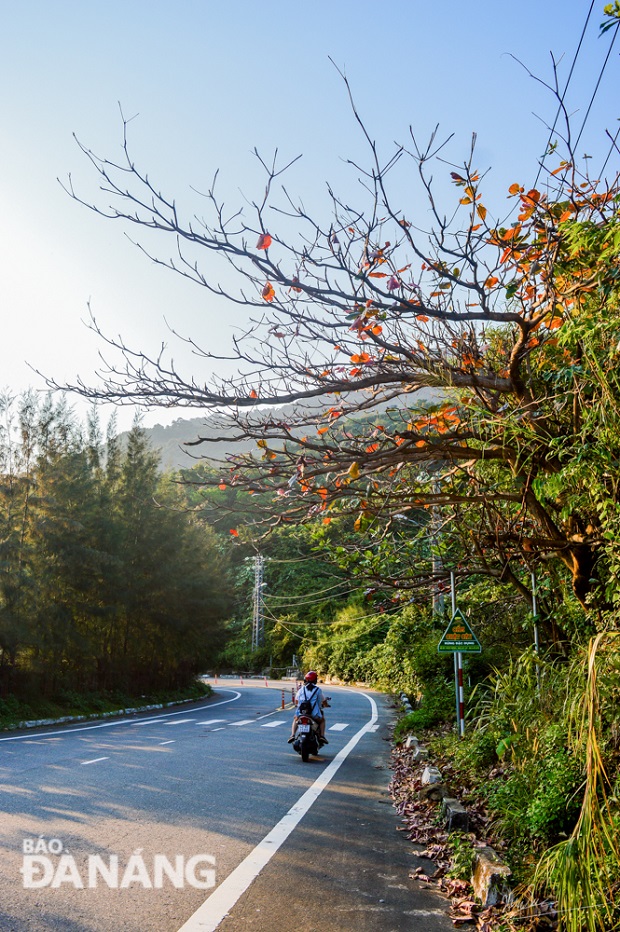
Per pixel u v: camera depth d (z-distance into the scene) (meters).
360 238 5.89
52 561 26.66
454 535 10.97
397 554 11.31
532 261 6.25
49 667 26.75
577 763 6.03
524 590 10.62
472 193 5.65
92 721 25.67
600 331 5.39
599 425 5.68
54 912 5.16
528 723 7.61
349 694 41.69
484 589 14.37
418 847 7.44
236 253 5.65
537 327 6.46
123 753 14.57
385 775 12.55
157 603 35.66
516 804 6.61
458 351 7.08
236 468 6.80
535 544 8.36
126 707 31.61
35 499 25.30
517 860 5.82
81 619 30.73
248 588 71.75
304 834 7.80
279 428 6.59
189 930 4.93
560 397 6.84
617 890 4.44
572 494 6.61
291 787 10.91
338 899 5.71
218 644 42.94
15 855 6.52
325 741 15.12
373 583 11.27
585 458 5.70
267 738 18.64
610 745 5.41
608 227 5.23
